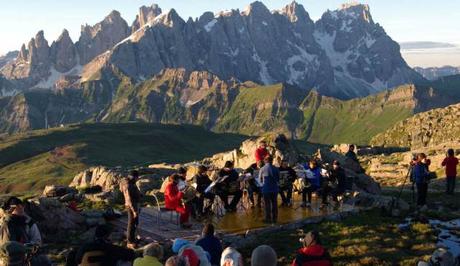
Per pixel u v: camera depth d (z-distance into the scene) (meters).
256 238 26.05
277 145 42.78
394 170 64.81
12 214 18.64
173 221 29.42
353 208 31.94
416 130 189.50
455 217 31.14
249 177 32.03
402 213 31.39
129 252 16.11
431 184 50.53
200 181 29.69
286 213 30.59
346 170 41.56
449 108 192.38
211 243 19.19
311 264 14.66
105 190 44.19
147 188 47.03
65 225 28.23
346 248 24.50
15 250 15.79
